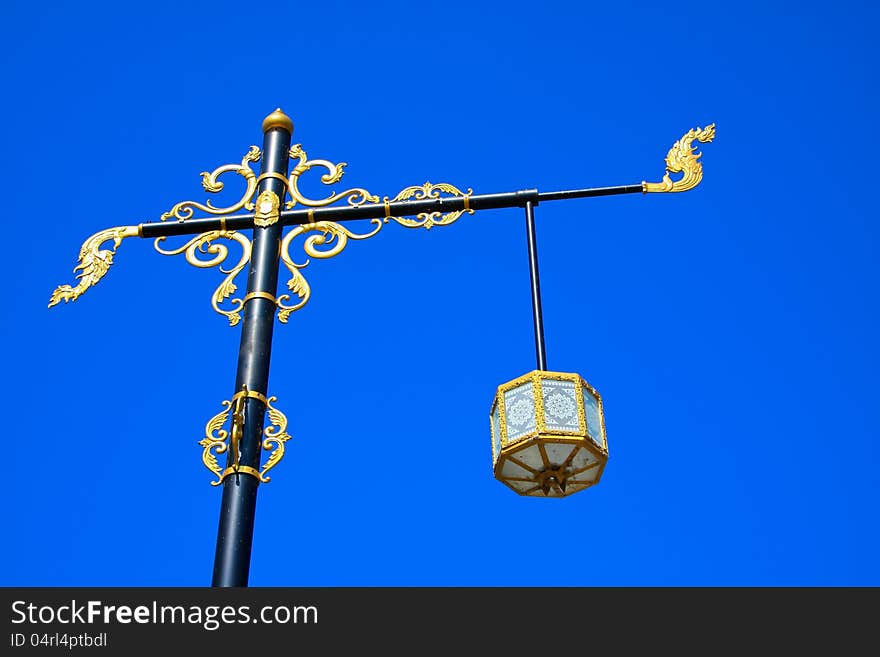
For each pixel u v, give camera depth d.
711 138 14.05
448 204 13.52
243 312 12.83
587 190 13.56
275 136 14.21
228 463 11.49
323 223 13.51
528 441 10.95
